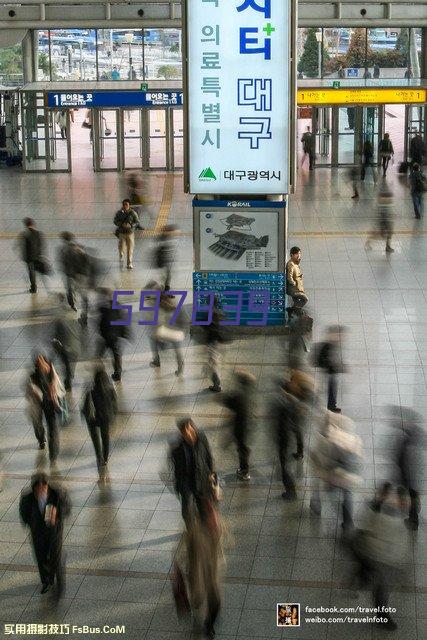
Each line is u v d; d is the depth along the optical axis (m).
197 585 12.77
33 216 36.66
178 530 15.05
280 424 15.77
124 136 47.59
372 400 19.78
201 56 22.75
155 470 16.98
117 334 20.80
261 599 13.24
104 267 29.58
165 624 12.77
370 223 35.22
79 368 21.81
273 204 23.48
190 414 19.30
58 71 47.94
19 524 15.30
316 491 15.43
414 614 12.86
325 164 47.88
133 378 21.19
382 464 16.97
